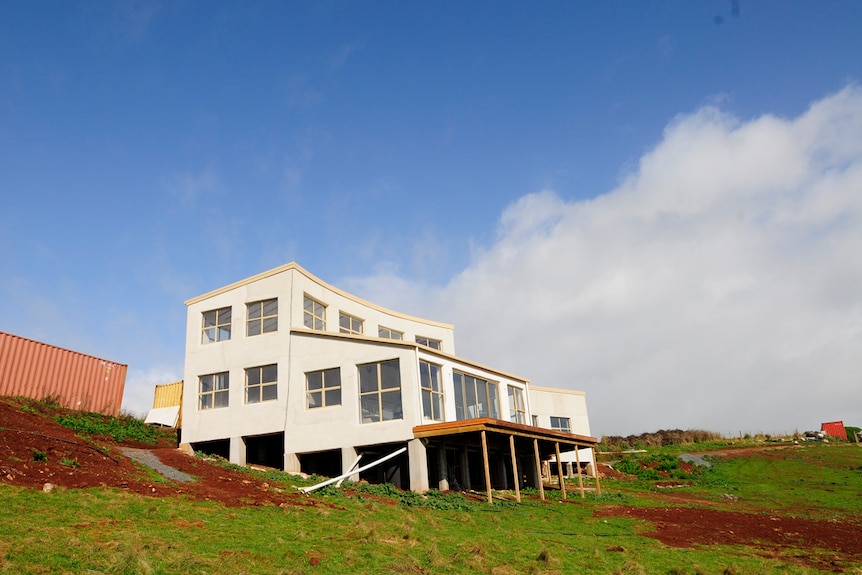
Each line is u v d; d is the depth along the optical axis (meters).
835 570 13.77
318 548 11.13
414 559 11.14
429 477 22.91
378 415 21.59
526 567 11.80
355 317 28.06
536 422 35.47
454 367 23.72
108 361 26.69
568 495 24.81
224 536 10.97
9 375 22.41
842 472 37.25
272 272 24.64
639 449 51.56
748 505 26.73
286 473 21.12
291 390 22.89
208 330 25.36
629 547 14.83
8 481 12.11
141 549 9.23
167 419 28.36
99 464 15.12
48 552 8.62
